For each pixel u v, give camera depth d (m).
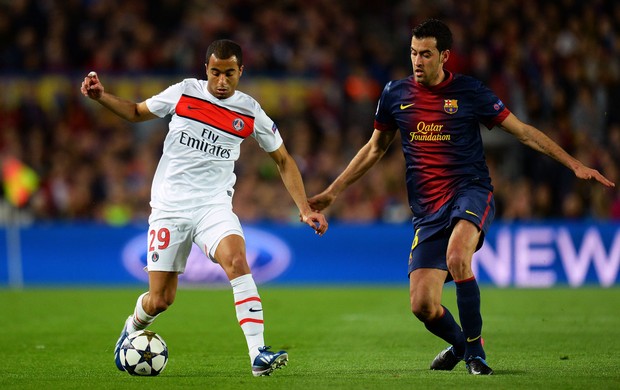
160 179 24.69
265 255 59.88
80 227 60.75
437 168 24.75
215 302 48.56
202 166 24.25
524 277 57.75
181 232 24.22
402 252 60.09
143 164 67.06
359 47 76.69
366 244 60.12
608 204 62.16
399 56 76.69
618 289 54.56
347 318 40.84
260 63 73.50
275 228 60.06
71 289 57.03
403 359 28.12
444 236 24.52
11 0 76.19
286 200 64.94
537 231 57.91
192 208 24.08
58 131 69.94
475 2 74.88
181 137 24.27
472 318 23.62
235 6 77.88
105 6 76.75
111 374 24.77
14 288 58.16
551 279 57.66
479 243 24.67
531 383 22.11
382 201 64.19
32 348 31.31
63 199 65.38
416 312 24.16
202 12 77.19
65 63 74.38
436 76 24.86
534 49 71.56
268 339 33.88
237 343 32.62
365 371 25.09
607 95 70.19
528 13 74.00
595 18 74.12
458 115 24.67
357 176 26.52
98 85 23.66
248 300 23.39
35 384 22.88
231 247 23.59
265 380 23.05
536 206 62.38
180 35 75.75
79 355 29.45
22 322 39.75
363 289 56.12
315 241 60.09
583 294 51.47
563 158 24.06
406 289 55.88
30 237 60.62
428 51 24.42
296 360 28.00
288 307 45.81
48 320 40.50
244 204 64.62
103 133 71.12
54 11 76.00
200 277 57.69
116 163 66.69
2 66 73.88
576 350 29.77
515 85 69.12
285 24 76.19
